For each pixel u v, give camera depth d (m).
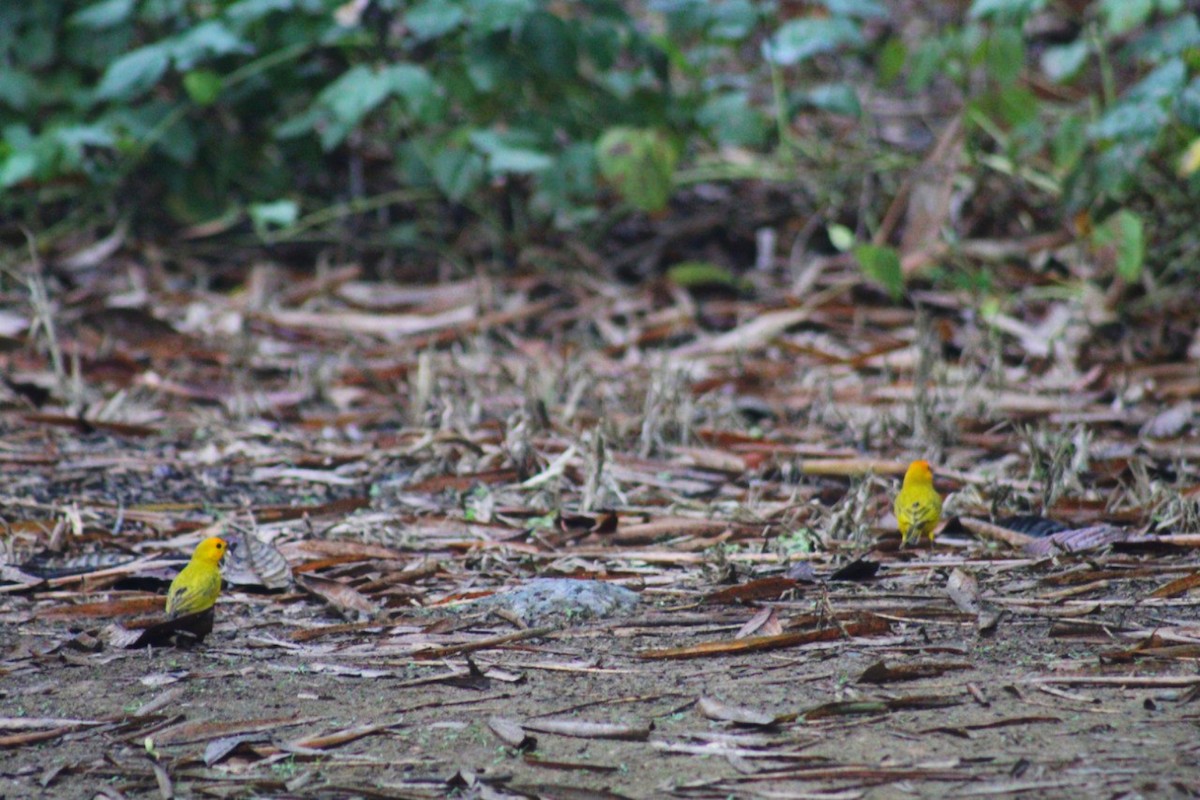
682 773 4.79
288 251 16.03
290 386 11.80
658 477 9.26
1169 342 12.84
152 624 6.43
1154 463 9.34
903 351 12.09
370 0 15.00
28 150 14.32
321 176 16.97
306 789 4.75
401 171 15.59
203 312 13.75
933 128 17.91
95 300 13.80
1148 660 5.76
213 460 9.83
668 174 14.46
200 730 5.28
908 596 6.73
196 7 16.25
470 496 8.89
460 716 5.38
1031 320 13.40
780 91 15.52
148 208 16.25
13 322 12.88
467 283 14.59
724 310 13.73
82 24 14.79
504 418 10.59
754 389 11.53
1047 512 8.28
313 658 6.16
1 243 15.52
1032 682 5.54
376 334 13.52
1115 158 12.89
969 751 4.88
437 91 14.72
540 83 15.55
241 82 15.44
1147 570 7.03
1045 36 19.81
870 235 15.67
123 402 10.95
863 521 7.97
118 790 4.78
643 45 15.09
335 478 9.34
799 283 14.38
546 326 13.73
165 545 7.89
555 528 8.20
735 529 8.04
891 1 21.67
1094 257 14.21
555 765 4.88
